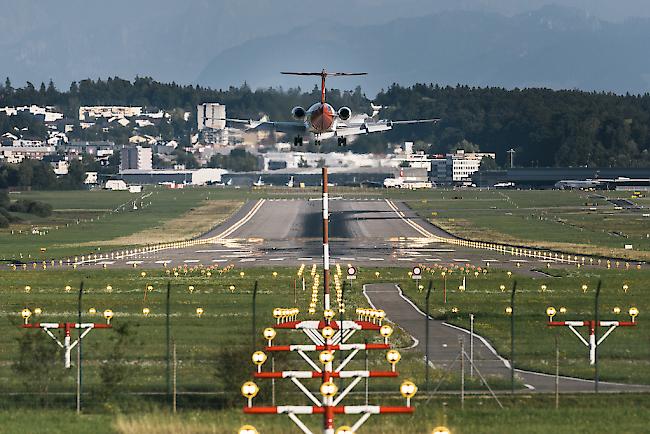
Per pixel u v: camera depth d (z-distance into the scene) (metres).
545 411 171.25
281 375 138.75
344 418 164.62
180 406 176.62
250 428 118.00
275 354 178.62
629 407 174.38
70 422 164.75
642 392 185.25
